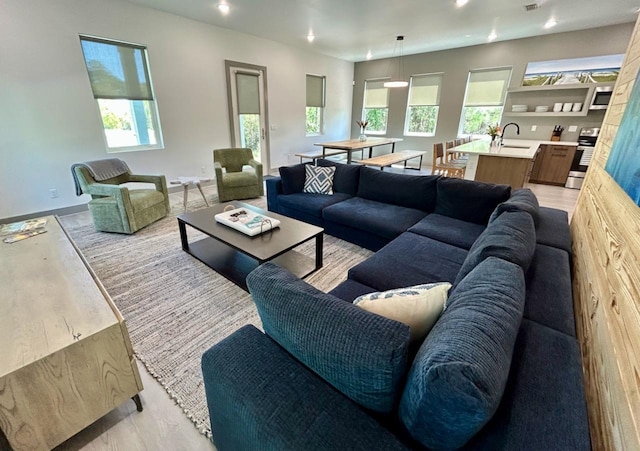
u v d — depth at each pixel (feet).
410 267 5.97
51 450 3.71
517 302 2.85
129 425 4.24
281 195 11.53
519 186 12.59
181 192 16.28
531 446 2.21
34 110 11.16
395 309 3.14
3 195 11.07
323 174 11.60
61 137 11.96
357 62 26.27
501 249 4.15
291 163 23.08
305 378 2.88
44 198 11.99
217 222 8.26
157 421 4.29
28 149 11.29
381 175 10.41
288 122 21.89
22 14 10.33
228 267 8.11
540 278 4.69
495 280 3.21
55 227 6.96
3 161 10.85
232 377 2.92
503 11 13.66
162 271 8.14
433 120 23.63
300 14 14.08
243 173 14.96
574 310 4.57
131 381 4.23
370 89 26.43
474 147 14.99
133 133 14.33
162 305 6.75
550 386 2.73
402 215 9.14
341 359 2.42
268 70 19.30
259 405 2.65
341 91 25.99
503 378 2.11
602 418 2.47
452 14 14.06
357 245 9.78
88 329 3.80
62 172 12.24
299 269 8.25
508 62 19.24
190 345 5.64
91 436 4.09
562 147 17.11
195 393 4.69
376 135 27.09
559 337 3.42
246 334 3.45
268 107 20.07
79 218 12.00
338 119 26.61
